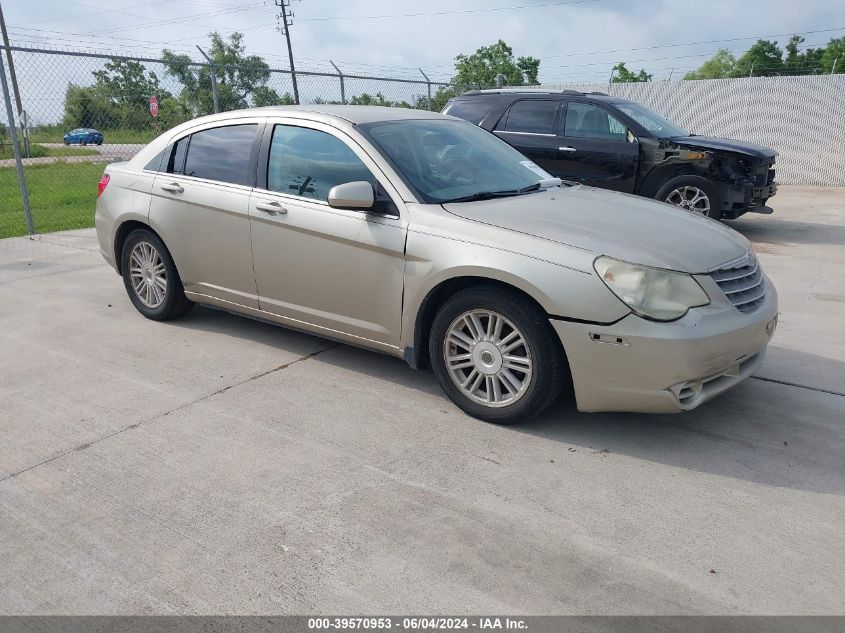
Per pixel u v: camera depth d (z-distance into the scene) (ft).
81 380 14.48
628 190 29.78
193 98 35.19
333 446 11.69
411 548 9.01
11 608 8.05
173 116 34.40
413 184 13.26
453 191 13.65
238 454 11.43
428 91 49.75
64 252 27.07
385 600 8.11
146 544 9.15
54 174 46.70
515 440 11.88
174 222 16.57
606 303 10.86
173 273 17.37
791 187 52.95
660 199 29.50
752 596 8.13
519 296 11.65
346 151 13.94
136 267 18.30
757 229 32.86
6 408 13.17
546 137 30.96
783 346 16.33
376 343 13.75
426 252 12.44
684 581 8.39
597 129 30.12
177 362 15.48
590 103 30.27
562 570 8.59
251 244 15.12
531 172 15.89
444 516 9.70
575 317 11.03
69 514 9.82
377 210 13.20
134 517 9.73
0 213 38.86
